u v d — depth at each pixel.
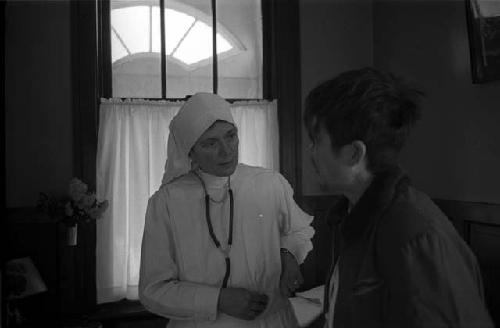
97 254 2.93
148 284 1.37
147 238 1.42
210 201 1.45
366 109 0.77
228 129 1.37
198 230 1.41
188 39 3.24
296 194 3.21
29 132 2.82
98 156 2.92
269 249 1.45
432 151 2.65
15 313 2.54
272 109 3.19
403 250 0.69
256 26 3.34
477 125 2.29
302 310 2.43
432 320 0.65
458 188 2.43
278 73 3.22
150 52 3.18
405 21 2.94
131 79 3.14
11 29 2.79
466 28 2.36
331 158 0.83
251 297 1.29
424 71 2.74
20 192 2.80
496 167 2.16
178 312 1.34
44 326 2.71
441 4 2.56
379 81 0.79
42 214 2.80
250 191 1.47
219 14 3.29
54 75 2.86
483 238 2.23
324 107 0.81
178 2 3.22
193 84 3.25
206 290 1.31
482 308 0.67
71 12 2.88
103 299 2.93
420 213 0.72
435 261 0.67
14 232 2.77
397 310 0.68
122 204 2.97
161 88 3.19
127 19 3.13
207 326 1.35
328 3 3.33
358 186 0.84
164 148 3.03
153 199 1.47
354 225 0.80
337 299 0.86
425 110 2.71
